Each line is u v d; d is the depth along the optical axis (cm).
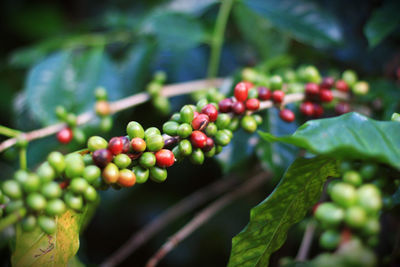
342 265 44
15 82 95
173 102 75
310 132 47
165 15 75
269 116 63
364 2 73
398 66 69
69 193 49
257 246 52
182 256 93
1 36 110
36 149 72
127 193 83
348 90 63
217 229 91
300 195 51
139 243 74
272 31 75
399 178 47
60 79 73
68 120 64
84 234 96
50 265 52
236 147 62
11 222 48
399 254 56
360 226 43
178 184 92
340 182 47
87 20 111
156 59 78
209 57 81
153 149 51
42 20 112
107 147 50
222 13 74
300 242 75
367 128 48
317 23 71
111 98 74
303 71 66
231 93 64
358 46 74
